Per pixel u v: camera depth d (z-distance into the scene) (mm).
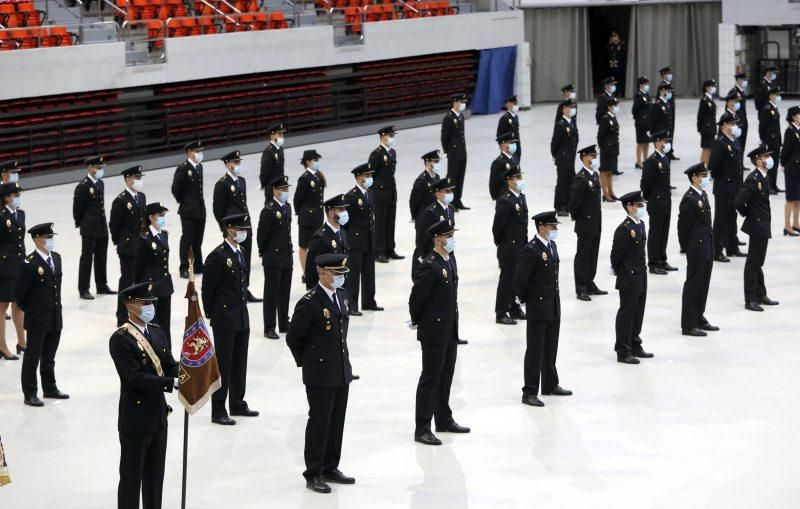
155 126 34781
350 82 40469
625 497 12500
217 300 14883
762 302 20078
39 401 15820
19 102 31500
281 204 18625
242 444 14273
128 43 33438
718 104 43875
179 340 18672
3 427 15016
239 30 36125
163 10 36000
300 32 37125
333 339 12812
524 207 19188
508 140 23844
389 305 20578
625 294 17016
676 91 47656
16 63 30438
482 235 25625
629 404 15484
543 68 47438
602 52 48469
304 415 15297
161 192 30812
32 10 32844
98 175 21328
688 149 34906
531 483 12938
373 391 16125
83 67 31875
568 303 20438
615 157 28172
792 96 45219
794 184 24719
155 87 34781
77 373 17203
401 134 40344
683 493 12570
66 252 24531
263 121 37750
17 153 31516
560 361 17328
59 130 32281
